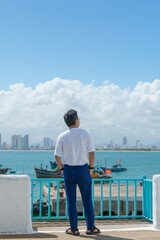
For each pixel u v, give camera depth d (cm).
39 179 602
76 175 426
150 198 585
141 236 432
